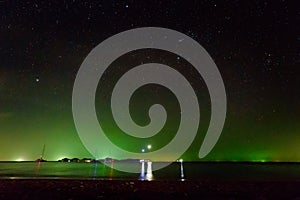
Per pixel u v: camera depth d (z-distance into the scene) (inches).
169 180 1039.6
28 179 989.2
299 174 1604.3
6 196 608.7
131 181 967.0
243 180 1021.2
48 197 605.3
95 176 1347.2
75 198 602.9
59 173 1637.6
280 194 674.8
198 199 606.5
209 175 1572.3
